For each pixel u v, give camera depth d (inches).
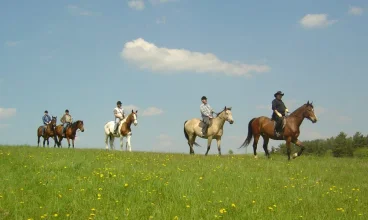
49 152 714.2
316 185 468.1
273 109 766.5
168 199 388.8
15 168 530.6
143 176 475.8
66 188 420.8
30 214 334.3
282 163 668.7
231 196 397.4
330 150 1581.0
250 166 618.5
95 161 614.5
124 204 364.5
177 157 740.7
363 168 655.1
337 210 360.5
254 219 328.5
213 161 670.5
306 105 738.2
